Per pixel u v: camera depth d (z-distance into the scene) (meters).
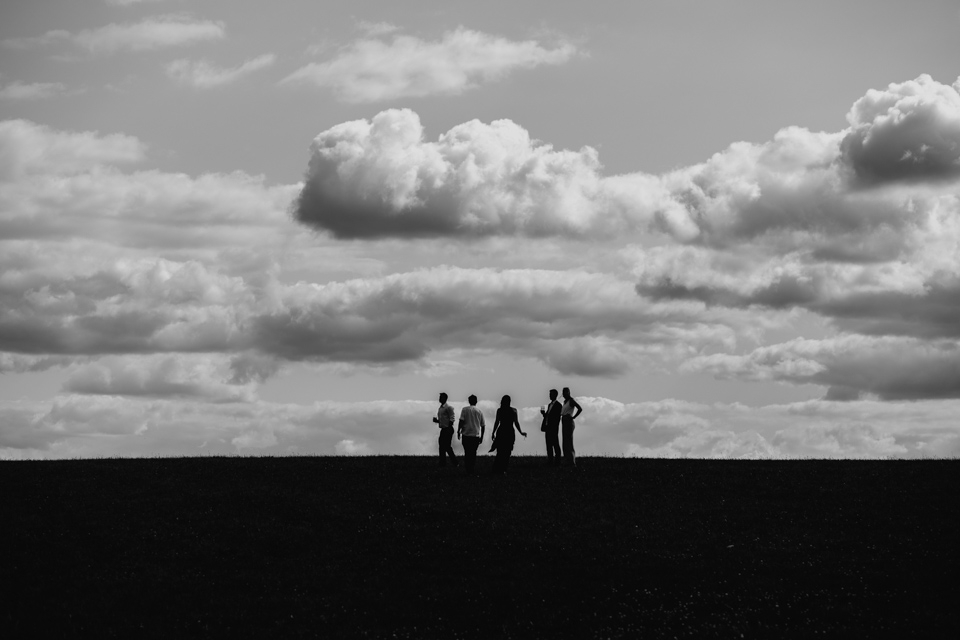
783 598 21.48
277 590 22.78
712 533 26.50
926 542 25.20
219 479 34.38
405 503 30.14
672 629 20.03
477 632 20.23
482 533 26.83
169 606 21.66
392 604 21.78
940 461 37.97
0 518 28.48
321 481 34.03
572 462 37.78
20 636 19.88
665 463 39.12
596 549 25.27
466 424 35.62
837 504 29.48
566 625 20.47
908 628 19.52
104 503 30.33
